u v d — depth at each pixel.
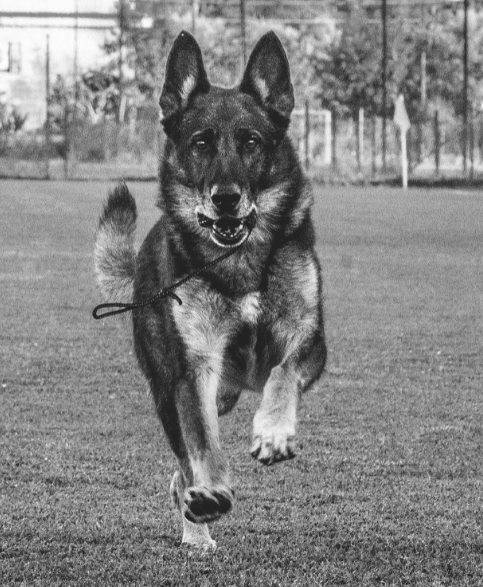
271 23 85.06
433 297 19.14
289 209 7.05
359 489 8.23
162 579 6.23
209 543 6.94
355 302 18.45
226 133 7.05
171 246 7.05
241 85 7.36
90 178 61.66
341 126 83.12
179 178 7.18
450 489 8.27
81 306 17.58
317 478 8.52
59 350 13.96
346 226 33.16
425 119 75.31
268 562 6.57
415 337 15.28
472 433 10.06
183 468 6.98
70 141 65.44
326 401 11.27
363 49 84.38
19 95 102.06
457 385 12.22
